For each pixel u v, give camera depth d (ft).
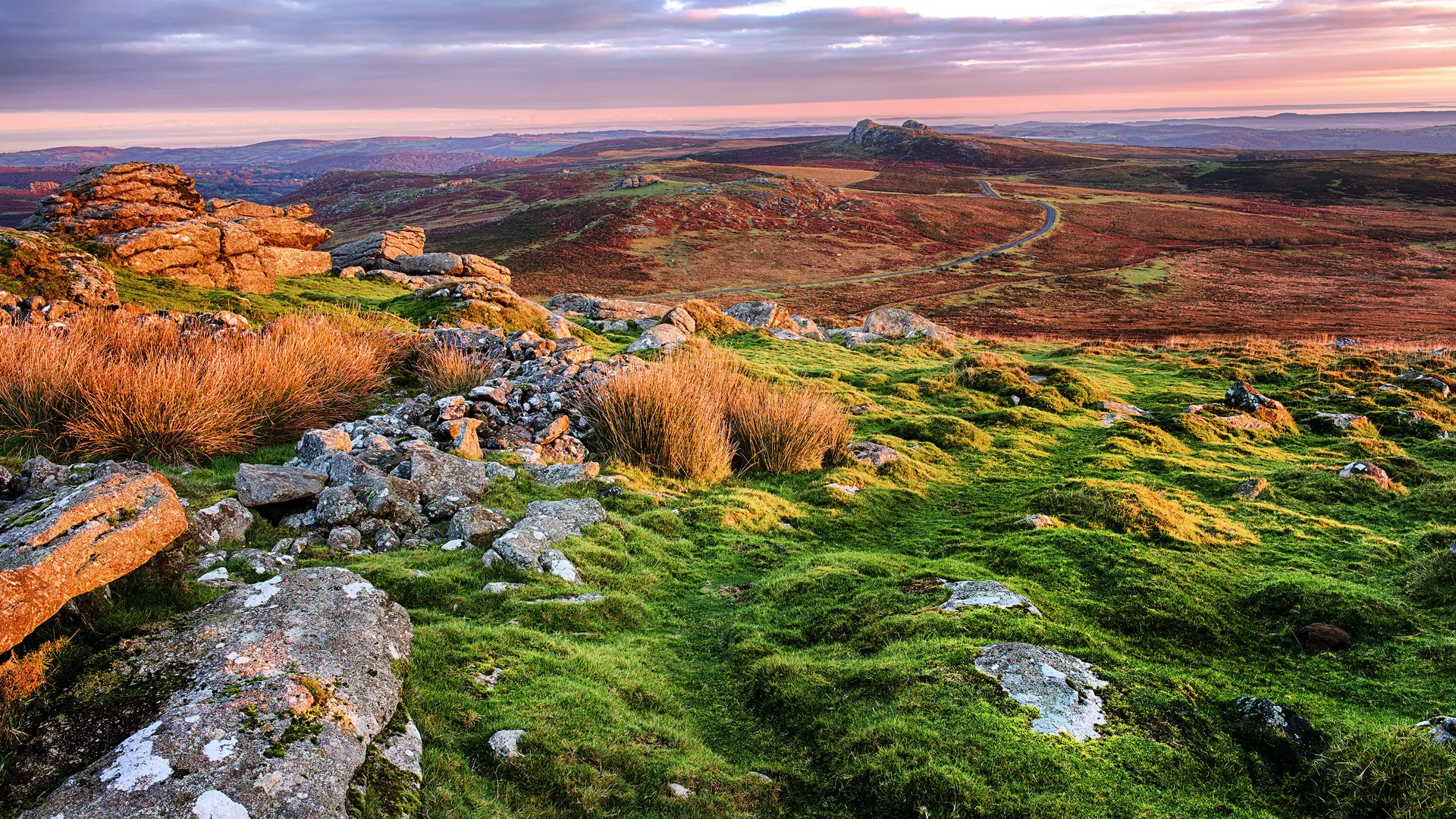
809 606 27.84
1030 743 17.78
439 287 99.35
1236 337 204.64
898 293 312.71
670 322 101.76
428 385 53.11
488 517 31.12
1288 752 18.37
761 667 22.89
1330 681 23.02
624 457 44.52
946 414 66.74
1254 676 23.22
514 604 25.03
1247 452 56.24
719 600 29.58
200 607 18.81
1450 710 20.51
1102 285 316.60
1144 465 50.26
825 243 424.46
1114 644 24.06
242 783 13.12
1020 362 91.45
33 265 66.85
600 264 375.86
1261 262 360.07
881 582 28.94
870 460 49.16
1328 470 47.65
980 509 42.16
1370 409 67.67
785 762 19.03
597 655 22.79
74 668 15.92
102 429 34.37
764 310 121.39
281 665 16.39
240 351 46.32
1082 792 16.49
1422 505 40.75
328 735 14.71
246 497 28.55
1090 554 31.37
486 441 44.37
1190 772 17.53
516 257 387.96
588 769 17.19
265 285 106.32
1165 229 453.17
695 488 42.39
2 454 32.32
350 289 119.14
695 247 408.87
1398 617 26.21
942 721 18.78
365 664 17.52
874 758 17.88
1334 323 226.38
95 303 68.33
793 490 43.86
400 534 30.37
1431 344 178.40
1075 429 62.08
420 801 14.82
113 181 105.70
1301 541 35.50
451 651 20.72
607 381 50.11
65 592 15.93
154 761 13.29
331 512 29.09
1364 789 16.43
